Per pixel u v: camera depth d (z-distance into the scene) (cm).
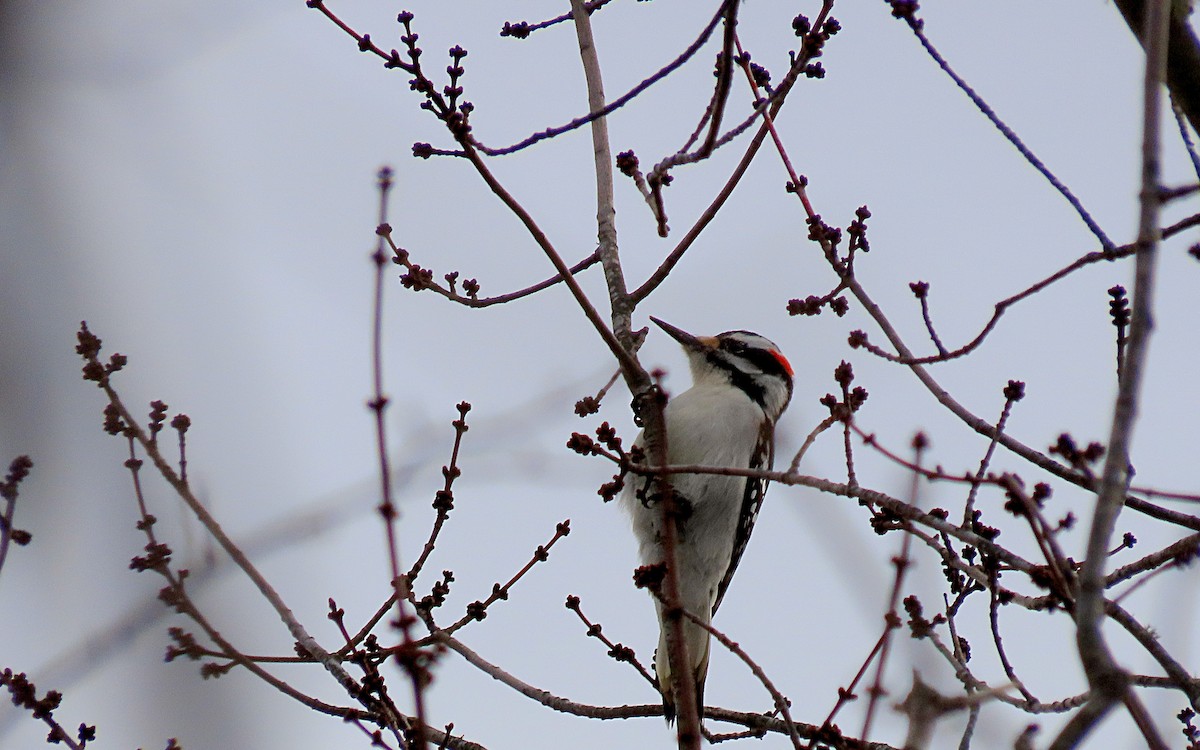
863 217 1058
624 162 1081
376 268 870
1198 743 1012
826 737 912
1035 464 949
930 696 818
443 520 1010
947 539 992
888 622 873
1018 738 772
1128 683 643
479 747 1064
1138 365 678
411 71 1031
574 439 1005
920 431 898
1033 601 816
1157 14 723
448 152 1111
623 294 1186
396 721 963
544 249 1077
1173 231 840
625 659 1115
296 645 954
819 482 891
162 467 877
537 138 1031
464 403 1029
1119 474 672
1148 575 824
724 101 1005
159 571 857
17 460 809
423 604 1048
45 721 886
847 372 906
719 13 966
